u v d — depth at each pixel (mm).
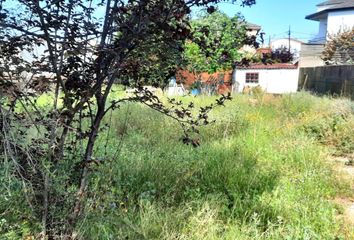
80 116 2594
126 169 3785
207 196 3340
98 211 2742
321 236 2898
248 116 7793
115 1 2363
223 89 14297
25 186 2242
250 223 2949
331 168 4758
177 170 3895
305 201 3539
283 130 6836
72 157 2682
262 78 20891
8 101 2242
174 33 2385
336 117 7332
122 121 6223
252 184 3799
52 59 2307
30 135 2494
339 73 11891
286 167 4660
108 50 2285
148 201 3045
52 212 2408
